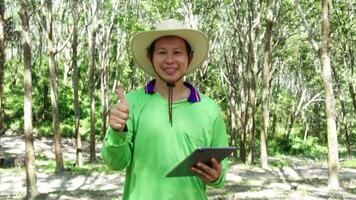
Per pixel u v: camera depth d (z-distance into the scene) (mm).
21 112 40312
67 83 41406
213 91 37219
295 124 52812
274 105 45438
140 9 30484
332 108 14969
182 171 2561
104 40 27219
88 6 25062
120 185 15930
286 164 24719
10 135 37188
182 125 2770
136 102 2844
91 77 24703
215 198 12273
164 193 2723
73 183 16406
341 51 31469
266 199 12289
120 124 2537
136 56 2947
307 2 26328
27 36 12508
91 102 24703
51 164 22688
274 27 27391
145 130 2760
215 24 30688
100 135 39188
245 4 26984
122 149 2623
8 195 13516
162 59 2795
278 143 39469
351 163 27281
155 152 2740
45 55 43938
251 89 25078
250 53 25828
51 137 37688
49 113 40156
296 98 48156
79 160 22281
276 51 31391
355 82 32188
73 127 38875
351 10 26531
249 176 18625
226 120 38469
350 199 12555
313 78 41406
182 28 2768
